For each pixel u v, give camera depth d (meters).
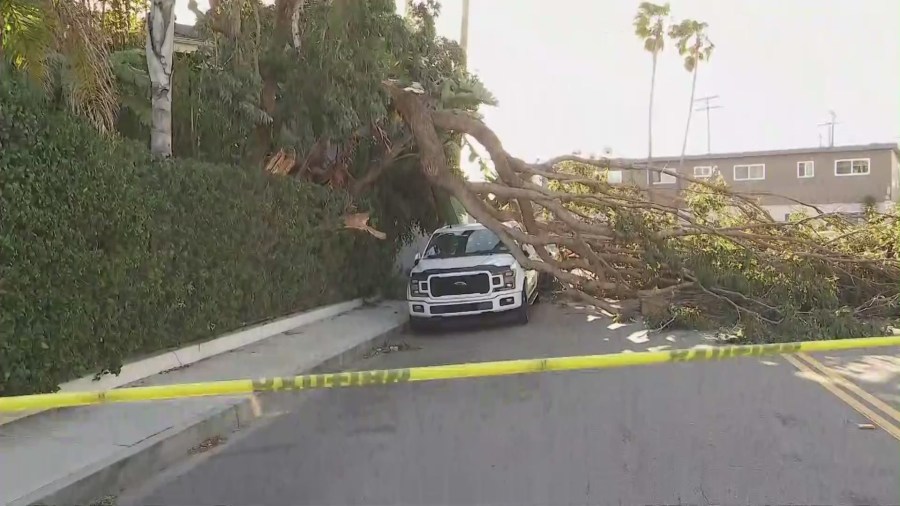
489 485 4.90
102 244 7.14
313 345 10.49
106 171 7.07
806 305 11.12
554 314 14.46
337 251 13.75
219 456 5.89
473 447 5.78
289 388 4.11
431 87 14.55
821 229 13.34
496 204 15.91
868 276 12.17
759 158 41.47
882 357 8.97
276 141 12.65
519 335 11.91
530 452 5.58
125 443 5.72
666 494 4.62
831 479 4.80
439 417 6.77
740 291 11.21
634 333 11.61
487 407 7.05
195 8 11.84
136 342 7.79
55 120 6.47
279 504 4.75
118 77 11.20
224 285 9.77
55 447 5.62
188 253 8.85
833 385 7.42
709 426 6.08
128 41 12.07
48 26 7.31
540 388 7.75
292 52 12.16
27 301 6.16
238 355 9.67
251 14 12.27
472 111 15.81
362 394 7.86
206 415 6.53
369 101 12.34
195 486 5.20
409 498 4.73
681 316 11.62
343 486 5.03
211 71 11.28
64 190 6.51
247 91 11.40
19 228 6.08
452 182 13.80
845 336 10.15
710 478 4.87
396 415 6.91
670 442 5.69
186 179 8.78
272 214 11.08
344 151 13.98
